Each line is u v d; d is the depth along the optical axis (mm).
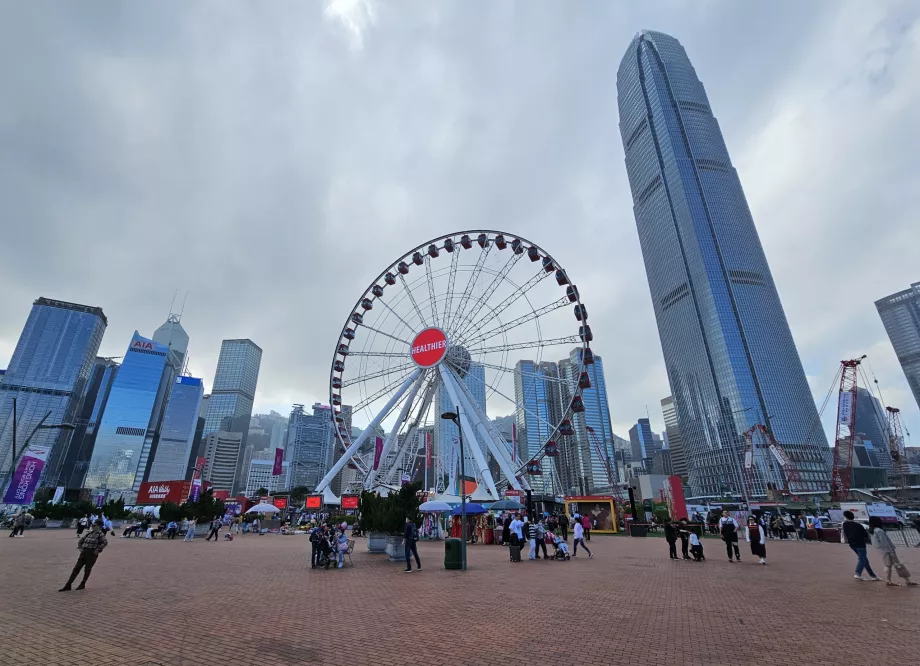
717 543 38062
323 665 7945
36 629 9820
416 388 54031
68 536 41750
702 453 194375
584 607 12578
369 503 28125
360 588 15664
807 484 167750
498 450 49625
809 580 17250
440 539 41844
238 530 54969
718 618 11250
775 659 8234
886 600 13195
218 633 9828
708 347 195750
